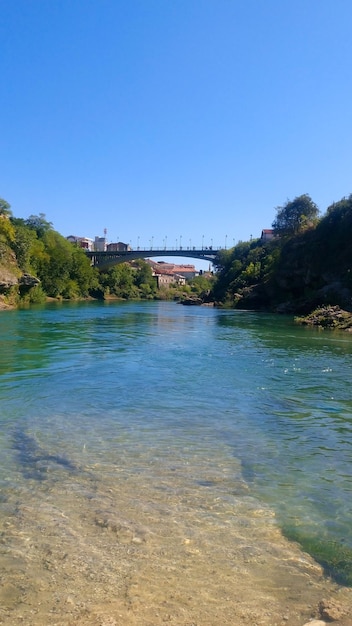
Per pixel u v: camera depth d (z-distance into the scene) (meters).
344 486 6.64
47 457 7.39
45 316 41.69
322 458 7.73
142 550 4.80
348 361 18.08
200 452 7.83
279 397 12.04
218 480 6.68
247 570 4.52
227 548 4.89
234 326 35.69
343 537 5.21
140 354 19.41
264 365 16.97
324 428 9.44
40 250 85.62
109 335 27.06
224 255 117.50
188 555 4.74
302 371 15.84
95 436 8.53
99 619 3.75
